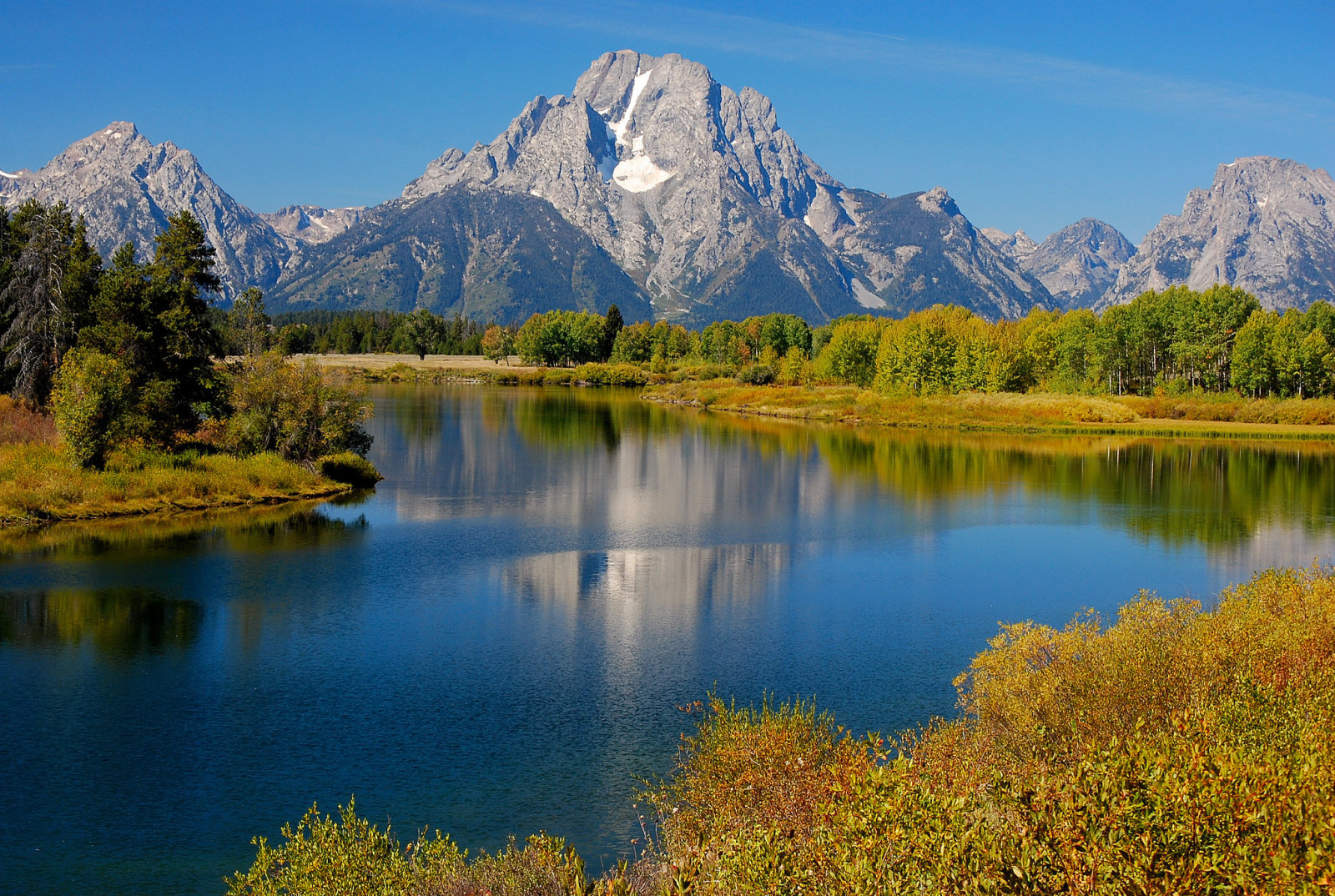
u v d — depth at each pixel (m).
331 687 23.95
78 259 64.44
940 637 28.80
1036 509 53.41
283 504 50.97
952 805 9.64
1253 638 16.81
